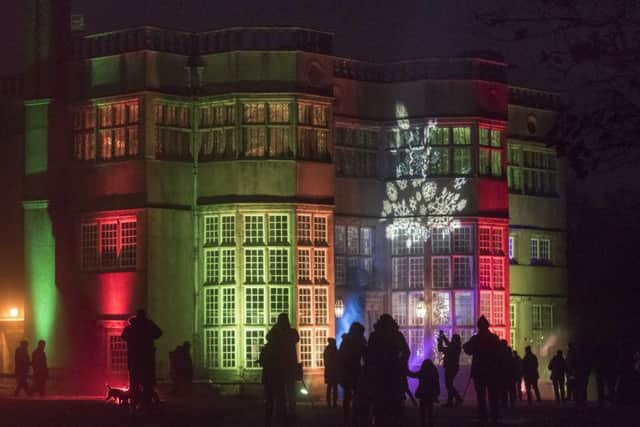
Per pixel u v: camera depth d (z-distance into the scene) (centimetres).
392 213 5466
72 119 5244
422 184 5416
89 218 5144
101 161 5125
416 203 5419
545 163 6125
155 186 4975
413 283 5422
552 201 6141
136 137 5009
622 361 4716
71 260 5206
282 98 5000
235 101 4991
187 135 5081
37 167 5306
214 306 5003
